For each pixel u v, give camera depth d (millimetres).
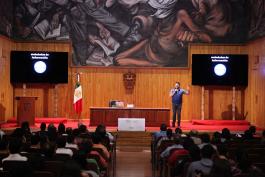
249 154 9586
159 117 20047
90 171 7762
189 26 22484
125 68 22516
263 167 8477
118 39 22469
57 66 21688
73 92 22438
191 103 22500
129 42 22500
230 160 8242
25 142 10570
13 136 10883
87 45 22438
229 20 22453
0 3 19859
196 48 22484
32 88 22312
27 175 5754
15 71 21609
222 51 22516
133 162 15094
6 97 21109
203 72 21828
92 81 22453
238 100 22500
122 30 22453
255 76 20953
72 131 11891
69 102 22406
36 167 7312
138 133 18406
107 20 22438
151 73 22547
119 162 15070
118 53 22484
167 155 10570
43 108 22359
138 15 22469
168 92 22531
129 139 18359
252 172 6523
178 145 10773
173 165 9414
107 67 22453
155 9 22469
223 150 8859
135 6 22438
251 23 21578
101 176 9156
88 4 22391
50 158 8344
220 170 6059
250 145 10805
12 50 21766
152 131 18625
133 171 13562
